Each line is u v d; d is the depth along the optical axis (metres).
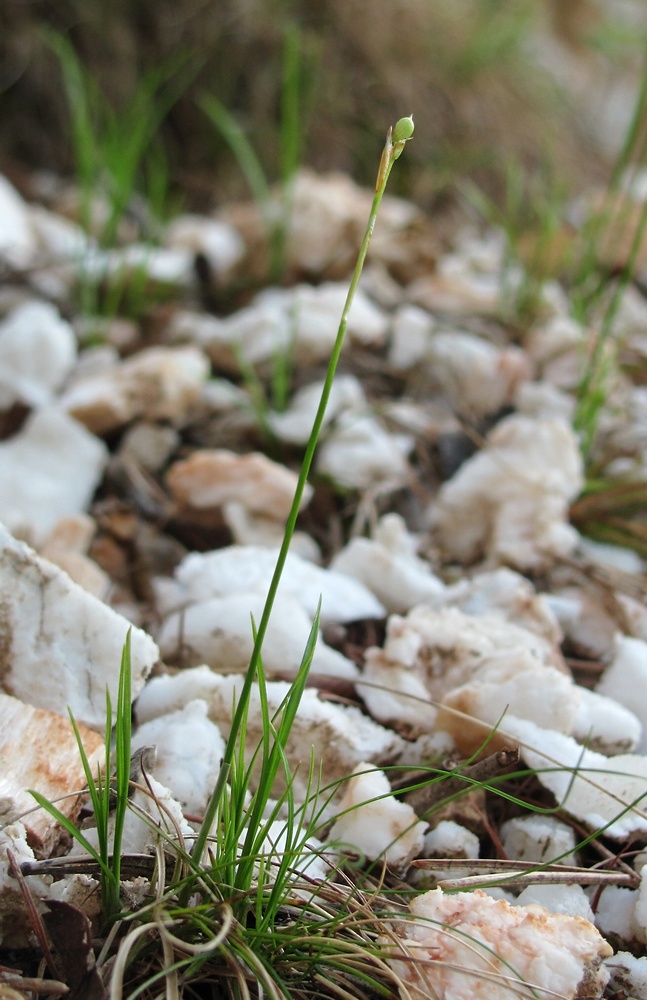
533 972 0.26
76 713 0.29
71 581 0.30
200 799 0.29
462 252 0.67
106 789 0.25
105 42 0.72
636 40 1.03
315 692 0.31
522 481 0.39
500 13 0.91
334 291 0.51
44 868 0.26
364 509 0.41
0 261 0.53
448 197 0.76
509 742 0.30
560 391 0.50
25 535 0.38
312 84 0.71
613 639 0.36
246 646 0.33
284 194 0.55
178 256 0.56
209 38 0.73
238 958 0.25
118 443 0.45
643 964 0.27
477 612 0.35
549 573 0.39
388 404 0.47
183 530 0.41
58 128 0.71
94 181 0.62
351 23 0.78
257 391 0.44
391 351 0.50
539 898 0.29
